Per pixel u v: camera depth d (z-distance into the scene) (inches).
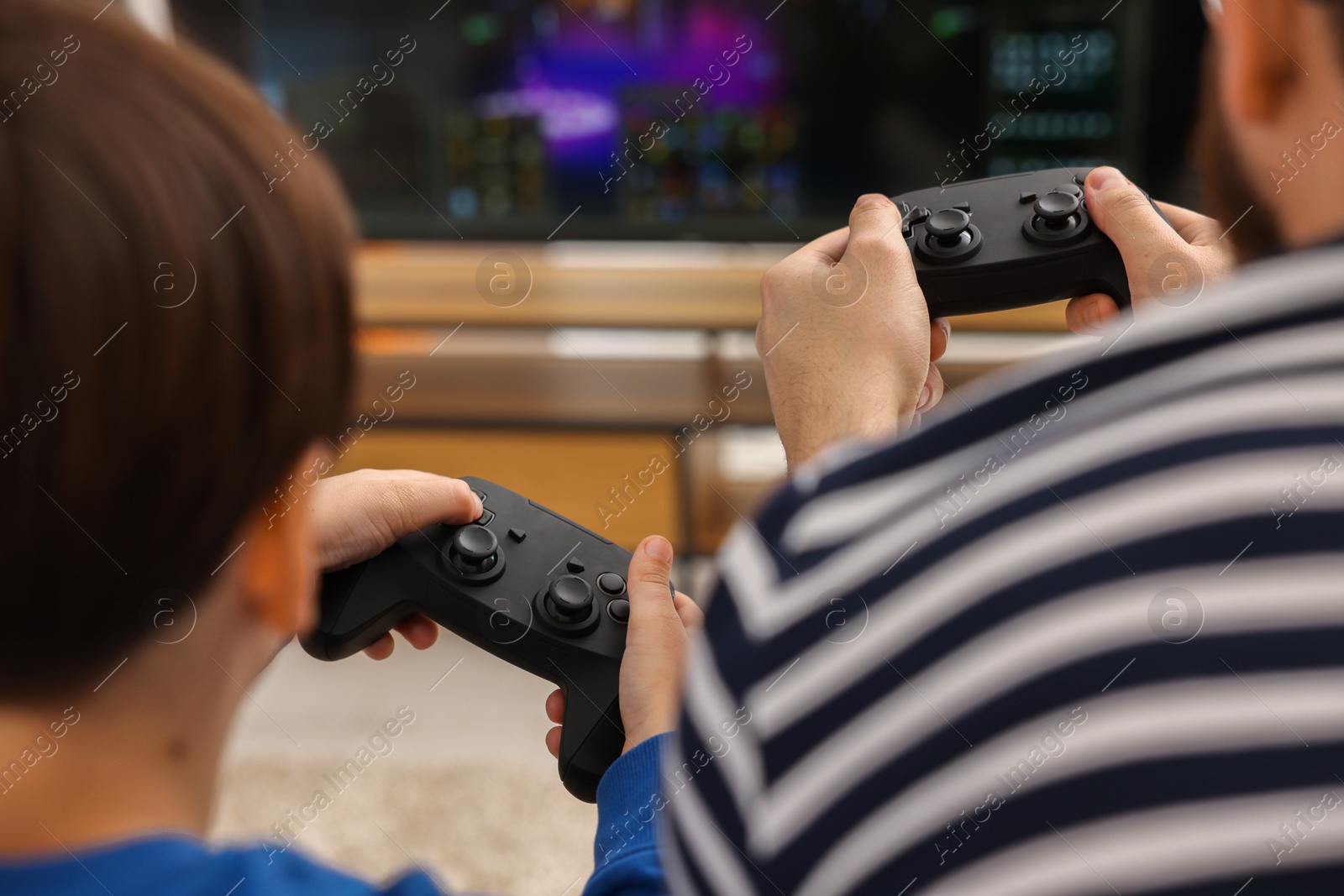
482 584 22.1
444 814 67.4
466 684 80.2
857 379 20.0
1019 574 8.8
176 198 8.4
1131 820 8.4
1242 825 8.3
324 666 82.0
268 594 10.6
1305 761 8.2
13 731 9.5
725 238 92.3
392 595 22.1
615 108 89.1
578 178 91.7
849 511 9.7
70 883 9.4
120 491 8.6
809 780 9.2
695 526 84.4
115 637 9.4
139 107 8.5
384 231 93.4
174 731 10.5
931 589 9.0
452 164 91.5
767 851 9.5
